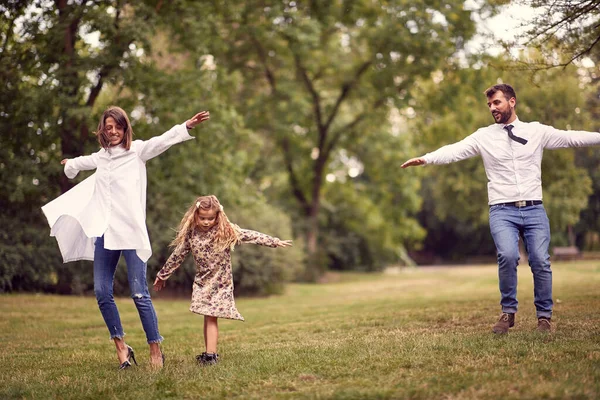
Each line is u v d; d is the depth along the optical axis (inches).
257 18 780.6
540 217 209.0
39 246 559.8
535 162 210.5
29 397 162.2
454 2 704.4
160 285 200.1
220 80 700.0
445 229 1993.1
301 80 979.9
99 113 545.6
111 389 164.7
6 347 271.1
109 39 535.5
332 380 162.4
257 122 947.3
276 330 289.6
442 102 837.2
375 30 816.3
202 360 195.0
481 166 1190.9
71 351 250.5
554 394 132.0
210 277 197.3
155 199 632.4
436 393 140.9
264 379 168.2
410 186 1164.5
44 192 564.4
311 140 1053.8
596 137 205.5
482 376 152.2
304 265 994.1
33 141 537.0
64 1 529.0
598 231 1282.0
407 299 483.8
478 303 334.3
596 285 450.0
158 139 197.6
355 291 746.8
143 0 555.8
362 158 1128.8
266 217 742.5
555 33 251.1
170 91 586.6
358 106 1069.8
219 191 643.5
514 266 207.8
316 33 787.4
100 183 195.0
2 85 498.3
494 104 213.0
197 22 604.1
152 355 196.4
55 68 522.0
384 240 1243.8
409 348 194.1
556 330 209.3
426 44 758.5
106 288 193.9
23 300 490.0
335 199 1237.1
